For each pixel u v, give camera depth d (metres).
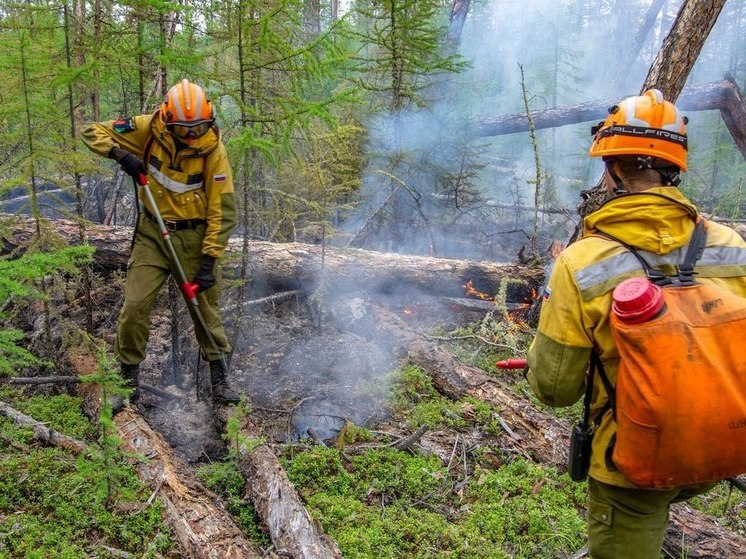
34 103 4.04
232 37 4.21
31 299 4.90
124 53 4.39
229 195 3.79
